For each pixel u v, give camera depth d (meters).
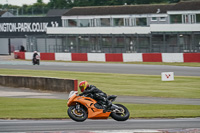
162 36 199.75
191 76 108.94
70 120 48.75
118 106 43.94
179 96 75.44
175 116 51.81
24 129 41.50
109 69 130.50
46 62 168.12
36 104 65.31
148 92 81.06
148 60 158.38
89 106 41.72
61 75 112.69
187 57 151.50
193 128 41.66
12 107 61.47
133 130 39.31
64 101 69.75
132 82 97.81
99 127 42.69
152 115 52.47
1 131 40.31
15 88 94.81
